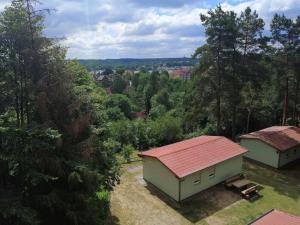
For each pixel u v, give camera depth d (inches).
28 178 425.1
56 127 453.1
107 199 622.5
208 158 749.3
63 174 450.3
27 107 493.0
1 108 482.3
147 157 771.4
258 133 996.6
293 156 961.5
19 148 401.4
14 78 492.1
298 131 1031.6
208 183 749.9
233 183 750.5
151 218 618.8
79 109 499.5
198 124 1322.6
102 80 3656.5
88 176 451.2
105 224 553.0
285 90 1206.3
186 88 1124.5
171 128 1126.4
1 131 390.9
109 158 572.1
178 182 677.9
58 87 476.4
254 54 978.1
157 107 2185.0
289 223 409.7
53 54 503.5
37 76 493.0
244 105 1111.6
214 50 974.4
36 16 483.8
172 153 746.8
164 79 3221.0
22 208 393.7
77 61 695.1
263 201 699.4
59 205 444.8
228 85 977.5
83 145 475.5
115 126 1112.8
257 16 973.2
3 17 470.3
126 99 2341.3
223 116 1093.8
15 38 472.7
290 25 1078.4
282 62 1109.7
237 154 794.2
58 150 449.1
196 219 619.2
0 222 387.2
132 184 778.2
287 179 831.7
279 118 1373.0
